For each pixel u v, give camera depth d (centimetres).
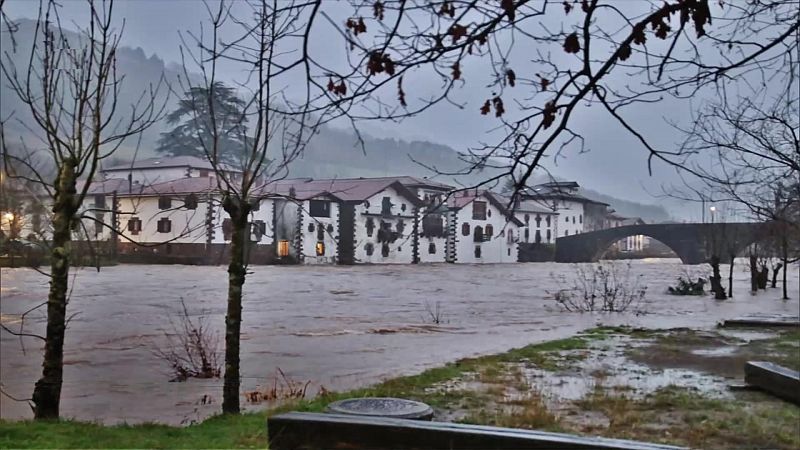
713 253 3169
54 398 761
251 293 3084
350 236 6681
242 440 675
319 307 2492
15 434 656
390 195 7012
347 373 1230
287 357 1401
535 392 970
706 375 1127
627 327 1856
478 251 7606
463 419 812
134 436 680
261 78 562
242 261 841
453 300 2858
